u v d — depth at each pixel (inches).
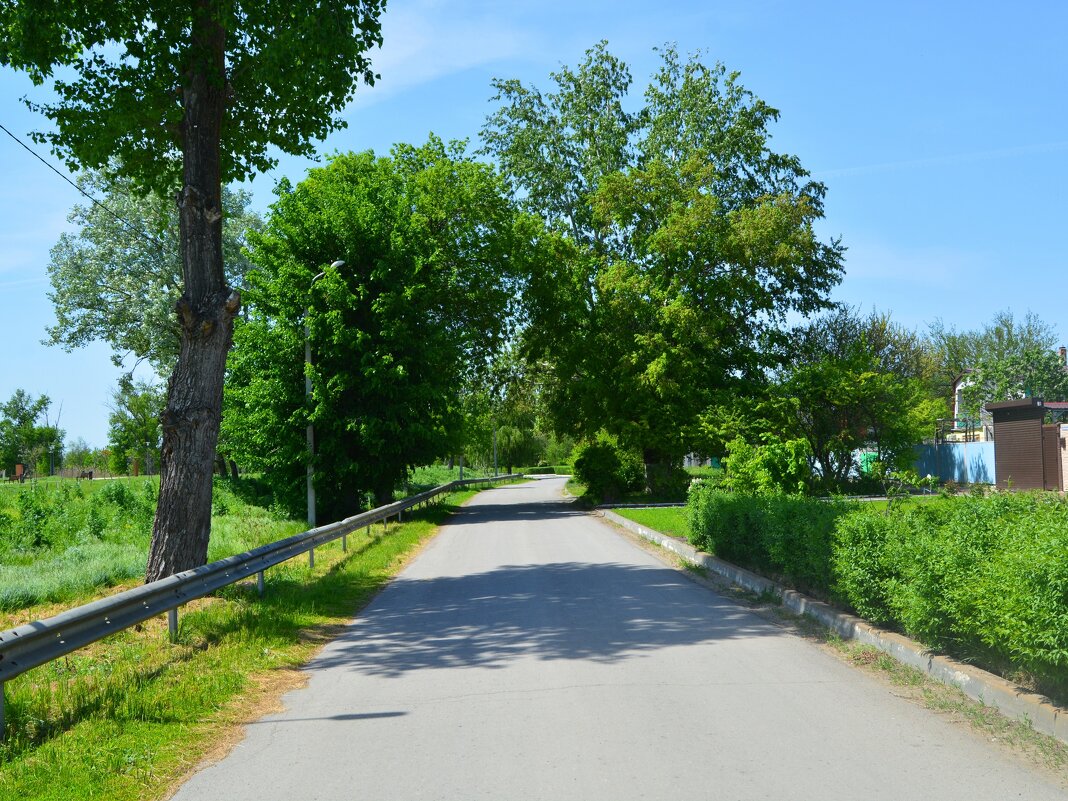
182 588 380.8
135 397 2070.6
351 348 1143.0
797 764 203.0
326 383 1135.0
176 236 1541.6
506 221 1449.3
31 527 810.8
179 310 487.8
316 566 630.5
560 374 1517.0
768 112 1658.5
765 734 226.8
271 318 1196.5
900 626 325.7
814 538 384.8
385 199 1221.7
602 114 1659.7
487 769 207.3
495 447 3420.3
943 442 1504.7
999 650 247.0
